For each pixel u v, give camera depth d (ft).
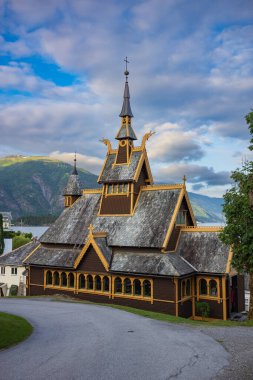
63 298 131.85
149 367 47.70
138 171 144.56
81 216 159.12
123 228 139.85
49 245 156.97
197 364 48.96
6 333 65.41
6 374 45.06
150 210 139.54
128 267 125.18
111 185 151.43
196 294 124.47
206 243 130.00
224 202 102.73
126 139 151.64
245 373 45.27
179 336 66.39
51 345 59.21
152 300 119.85
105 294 130.00
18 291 198.39
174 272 114.93
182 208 141.28
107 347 57.62
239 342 61.57
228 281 122.42
